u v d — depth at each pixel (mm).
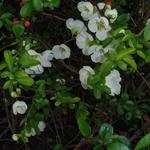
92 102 1331
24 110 1165
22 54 1059
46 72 1306
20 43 1158
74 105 1175
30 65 1038
